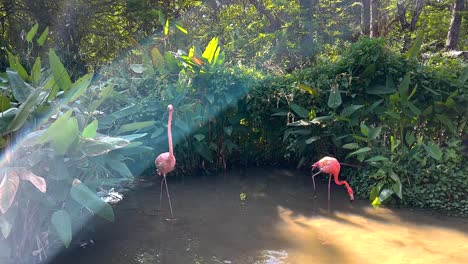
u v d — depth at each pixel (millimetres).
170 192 5078
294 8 8766
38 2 8383
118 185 5234
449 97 4953
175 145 5660
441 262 3344
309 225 4102
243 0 10656
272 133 5883
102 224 4102
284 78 5855
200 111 5590
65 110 3857
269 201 4766
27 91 3578
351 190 4664
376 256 3453
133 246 3650
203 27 9781
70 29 8703
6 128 3080
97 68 8203
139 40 8820
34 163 3088
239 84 5660
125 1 8617
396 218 4258
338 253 3500
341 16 10422
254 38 8586
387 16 9578
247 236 3842
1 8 8320
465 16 9359
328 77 5559
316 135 5449
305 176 5648
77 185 3311
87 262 3377
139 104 5402
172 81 5812
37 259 3402
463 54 7609
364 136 5250
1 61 7711
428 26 10570
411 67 5281
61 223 3191
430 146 4715
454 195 4535
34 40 8445
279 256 3447
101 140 3438
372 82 5363
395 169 4695
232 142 5891
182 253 3510
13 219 2996
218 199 4836
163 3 9492
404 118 5109
